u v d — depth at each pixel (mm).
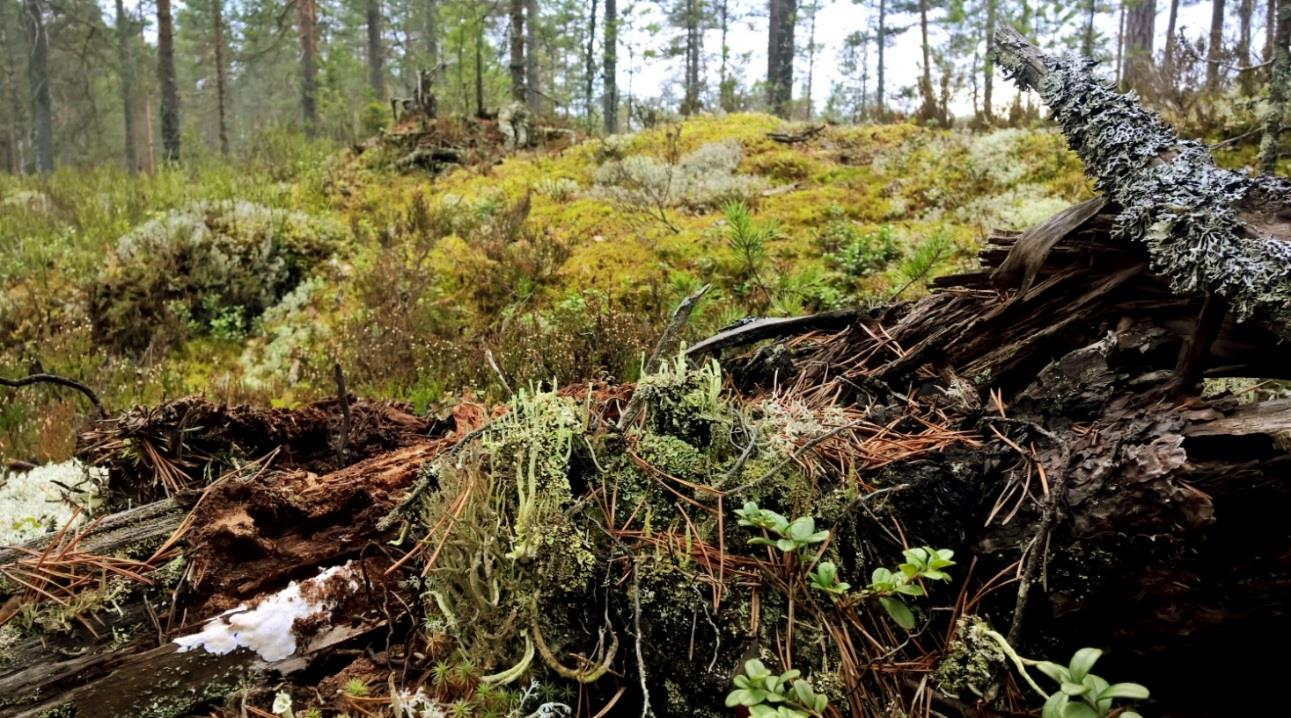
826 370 2557
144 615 1772
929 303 2562
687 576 1651
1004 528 1705
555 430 1799
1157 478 1507
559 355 4586
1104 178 1933
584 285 6270
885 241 6152
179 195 8836
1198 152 1841
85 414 4566
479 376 4816
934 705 1557
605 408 2180
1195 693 1661
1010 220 6355
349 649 1783
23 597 1761
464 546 1668
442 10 12977
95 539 1923
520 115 11164
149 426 2283
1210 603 1532
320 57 15516
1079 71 2168
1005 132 8117
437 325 5809
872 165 8469
